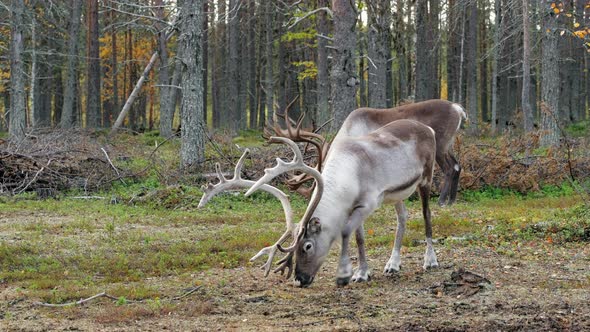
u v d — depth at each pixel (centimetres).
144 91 5091
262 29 4603
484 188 1748
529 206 1507
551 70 2286
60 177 1700
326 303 758
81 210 1445
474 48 3619
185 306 742
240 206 1528
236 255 1020
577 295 760
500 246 1050
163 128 3278
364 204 796
